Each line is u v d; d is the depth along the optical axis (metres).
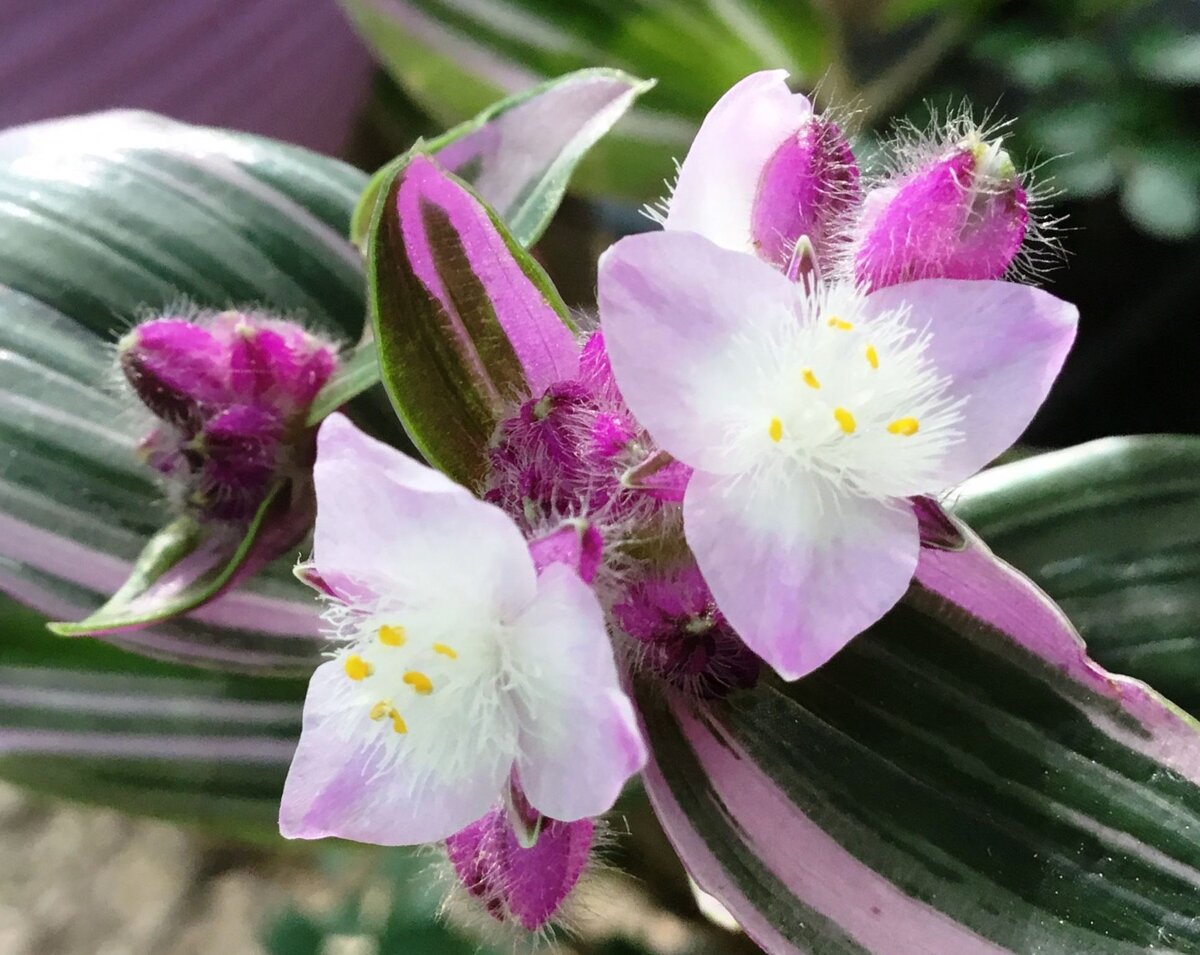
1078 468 0.07
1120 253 0.13
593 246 0.15
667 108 0.12
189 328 0.06
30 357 0.08
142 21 0.12
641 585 0.05
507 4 0.11
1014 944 0.06
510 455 0.05
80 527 0.07
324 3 0.14
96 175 0.08
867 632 0.06
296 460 0.07
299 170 0.09
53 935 0.15
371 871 0.13
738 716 0.06
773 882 0.06
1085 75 0.13
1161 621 0.07
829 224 0.05
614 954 0.10
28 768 0.08
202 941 0.15
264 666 0.08
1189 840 0.06
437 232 0.05
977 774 0.06
